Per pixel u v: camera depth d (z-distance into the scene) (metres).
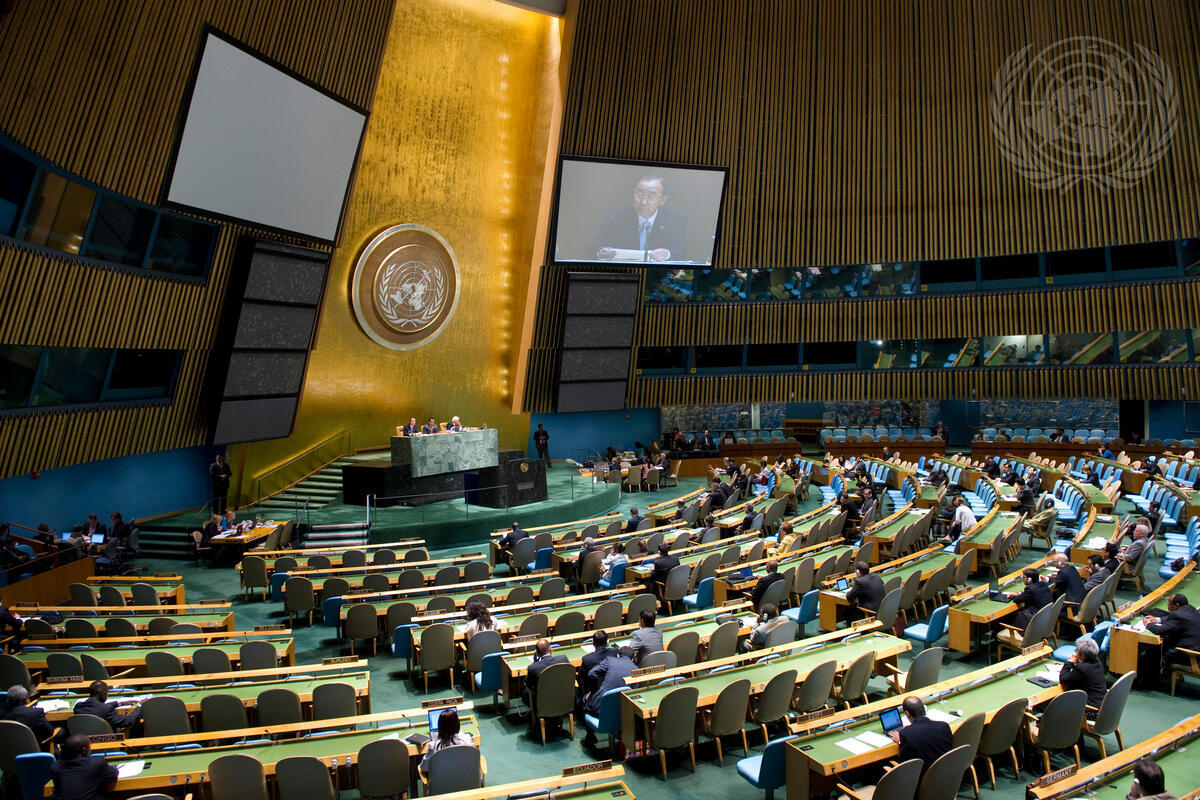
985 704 6.39
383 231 20.19
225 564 14.82
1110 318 22.66
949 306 24.20
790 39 22.89
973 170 22.84
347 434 20.48
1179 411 23.42
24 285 11.52
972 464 21.28
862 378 25.34
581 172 21.23
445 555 15.43
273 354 16.94
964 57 22.39
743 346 25.67
